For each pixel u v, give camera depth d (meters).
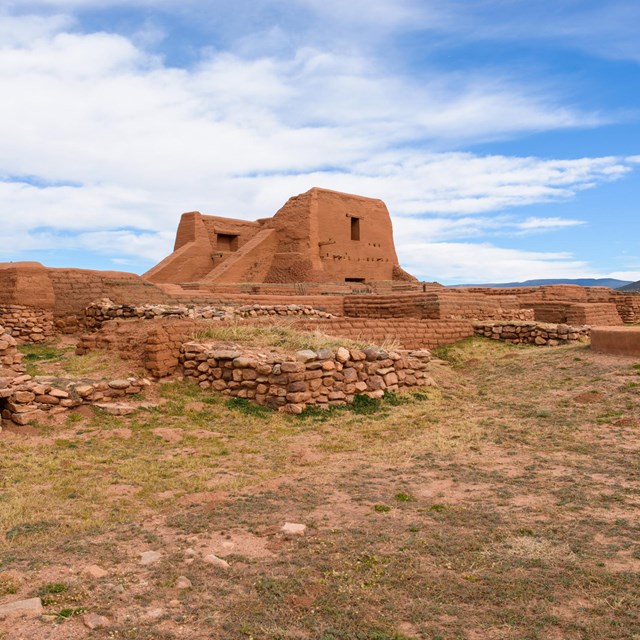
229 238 49.44
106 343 15.94
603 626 4.02
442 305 24.44
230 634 3.93
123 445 9.55
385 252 50.84
